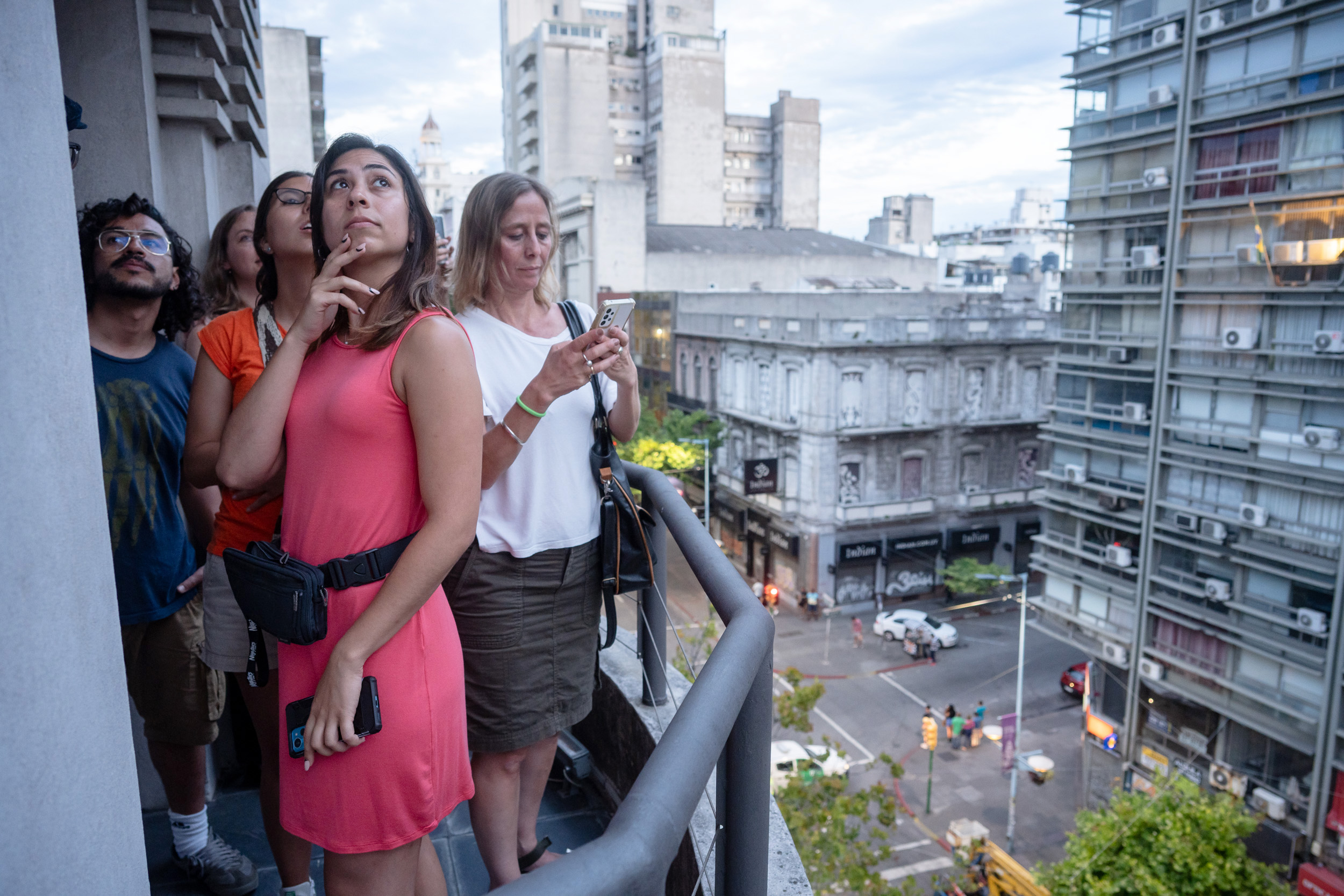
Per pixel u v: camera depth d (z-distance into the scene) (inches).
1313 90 514.9
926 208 3056.1
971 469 1056.8
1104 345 684.7
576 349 60.4
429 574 43.1
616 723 103.7
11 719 22.7
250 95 149.3
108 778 28.5
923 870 572.1
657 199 2647.6
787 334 1011.3
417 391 43.7
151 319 79.9
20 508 23.5
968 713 792.9
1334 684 513.3
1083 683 821.9
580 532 73.5
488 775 75.4
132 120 97.7
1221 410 583.2
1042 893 494.3
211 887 86.1
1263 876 386.0
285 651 46.9
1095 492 694.5
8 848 22.5
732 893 41.2
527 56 2378.2
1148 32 629.6
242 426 46.1
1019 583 1099.3
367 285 45.6
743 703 38.4
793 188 2962.6
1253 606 566.6
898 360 990.4
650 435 1109.1
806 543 1013.8
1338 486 510.0
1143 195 645.9
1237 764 581.3
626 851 24.1
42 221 25.7
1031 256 2625.5
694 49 2608.3
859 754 725.9
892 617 964.6
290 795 47.0
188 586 81.1
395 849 47.1
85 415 28.3
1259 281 552.7
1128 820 422.0
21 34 24.7
